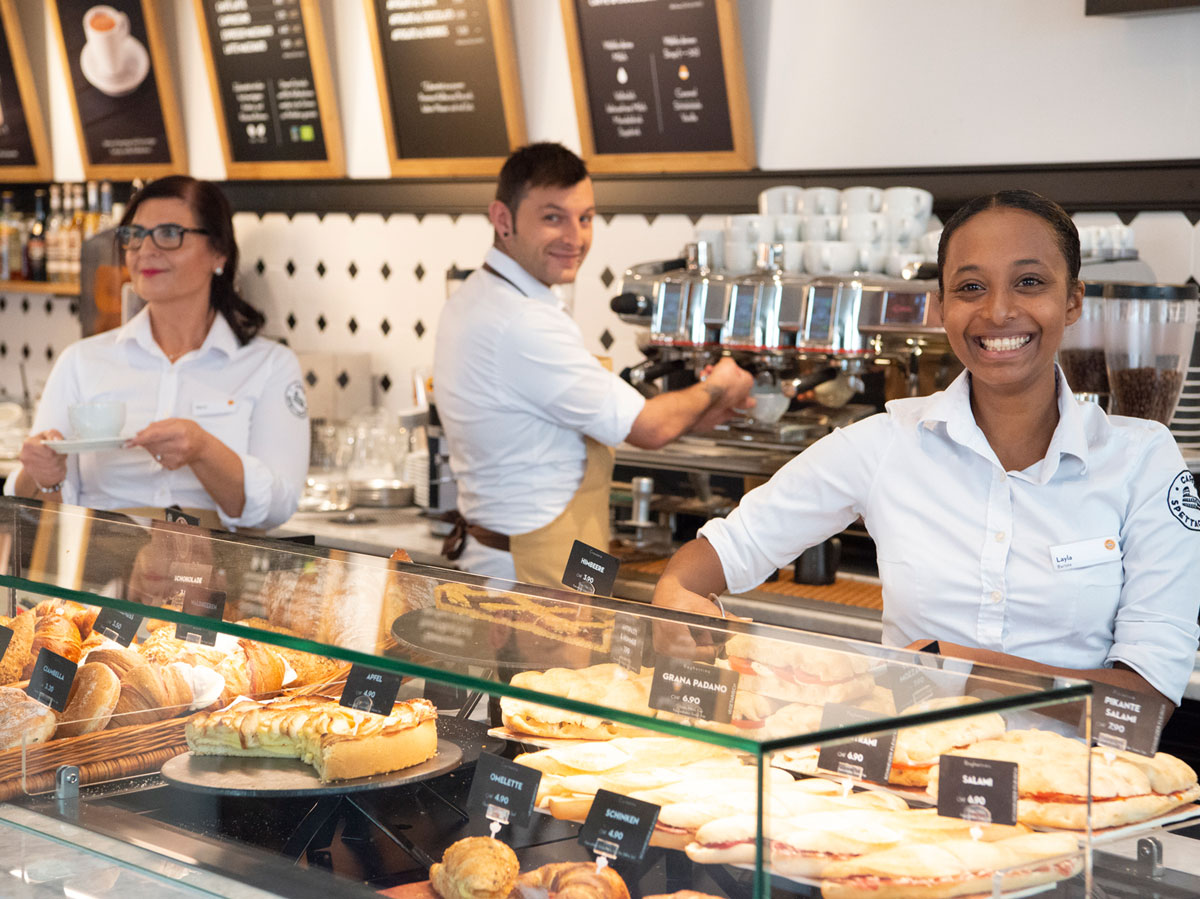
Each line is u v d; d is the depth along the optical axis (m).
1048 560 1.75
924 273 2.80
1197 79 2.98
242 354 3.02
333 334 4.55
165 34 4.79
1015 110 3.22
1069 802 1.19
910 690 1.22
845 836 1.14
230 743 1.48
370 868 1.33
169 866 1.37
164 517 2.41
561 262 3.00
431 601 1.57
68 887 1.35
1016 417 1.76
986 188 3.25
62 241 4.86
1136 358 2.57
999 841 1.18
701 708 1.20
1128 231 2.93
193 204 2.88
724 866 1.17
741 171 3.61
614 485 3.24
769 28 3.57
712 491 2.99
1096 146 3.12
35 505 2.15
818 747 1.21
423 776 1.40
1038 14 3.17
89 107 4.95
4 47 5.12
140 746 1.52
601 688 1.25
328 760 1.40
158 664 1.54
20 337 5.38
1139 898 1.27
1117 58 3.07
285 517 3.00
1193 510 1.72
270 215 4.65
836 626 2.61
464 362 2.98
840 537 3.24
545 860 1.29
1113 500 1.74
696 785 1.22
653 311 3.12
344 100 4.44
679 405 2.93
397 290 4.36
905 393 3.15
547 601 1.58
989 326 1.67
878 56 3.41
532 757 1.35
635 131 3.75
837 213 3.27
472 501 3.10
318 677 1.58
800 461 1.99
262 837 1.40
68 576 1.65
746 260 3.15
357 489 3.87
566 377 2.88
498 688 1.27
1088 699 1.21
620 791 1.27
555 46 3.94
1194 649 1.71
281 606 1.53
